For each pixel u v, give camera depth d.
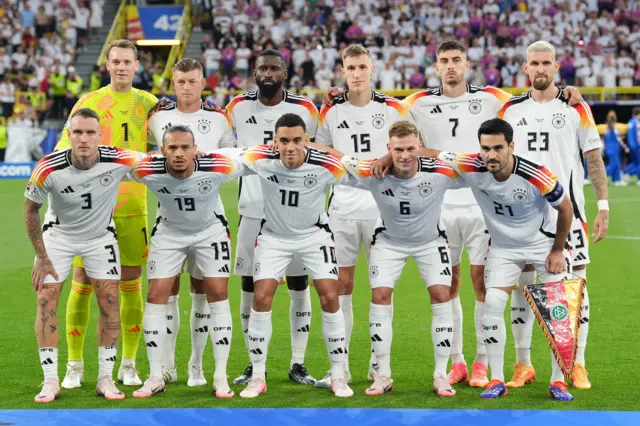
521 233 6.25
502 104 7.00
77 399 6.27
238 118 7.21
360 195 6.92
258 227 7.05
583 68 27.72
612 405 6.00
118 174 6.26
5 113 27.86
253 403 6.16
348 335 6.95
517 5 29.66
